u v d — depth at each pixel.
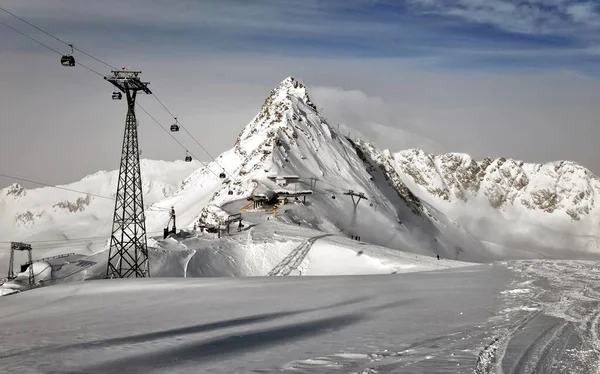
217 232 106.88
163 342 16.30
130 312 25.38
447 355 12.29
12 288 69.25
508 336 14.01
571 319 16.08
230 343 15.66
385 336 15.27
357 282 32.56
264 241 96.31
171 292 33.59
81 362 13.67
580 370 10.77
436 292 25.27
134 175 62.34
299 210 154.62
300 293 28.39
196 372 12.17
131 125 61.91
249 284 34.88
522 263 38.31
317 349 14.05
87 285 41.59
